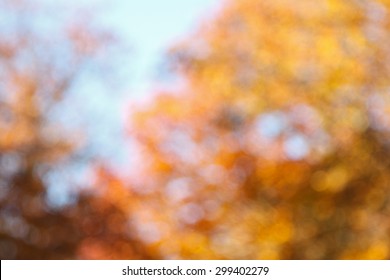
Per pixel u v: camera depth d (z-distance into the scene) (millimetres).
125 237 27703
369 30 20203
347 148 20094
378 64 20016
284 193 21734
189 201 26391
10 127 27500
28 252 26188
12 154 26906
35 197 26547
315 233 20781
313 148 20938
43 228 26438
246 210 23500
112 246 27562
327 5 20688
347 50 20422
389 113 19781
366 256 19234
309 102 21047
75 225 27203
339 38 20516
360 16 20234
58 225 26734
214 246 24469
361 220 19812
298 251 21234
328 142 20562
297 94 21719
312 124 21047
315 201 20875
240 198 23750
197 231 25266
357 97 20047
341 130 20281
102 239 27531
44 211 26594
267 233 22016
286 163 21828
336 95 20438
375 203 19781
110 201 28266
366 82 20016
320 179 20516
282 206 21844
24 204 26391
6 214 26062
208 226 25000
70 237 26969
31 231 26250
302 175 21266
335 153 20375
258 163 23203
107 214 27844
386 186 19750
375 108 19938
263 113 23422
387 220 19641
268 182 22453
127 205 28359
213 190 25234
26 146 27266
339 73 20391
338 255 20078
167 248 26500
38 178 26906
